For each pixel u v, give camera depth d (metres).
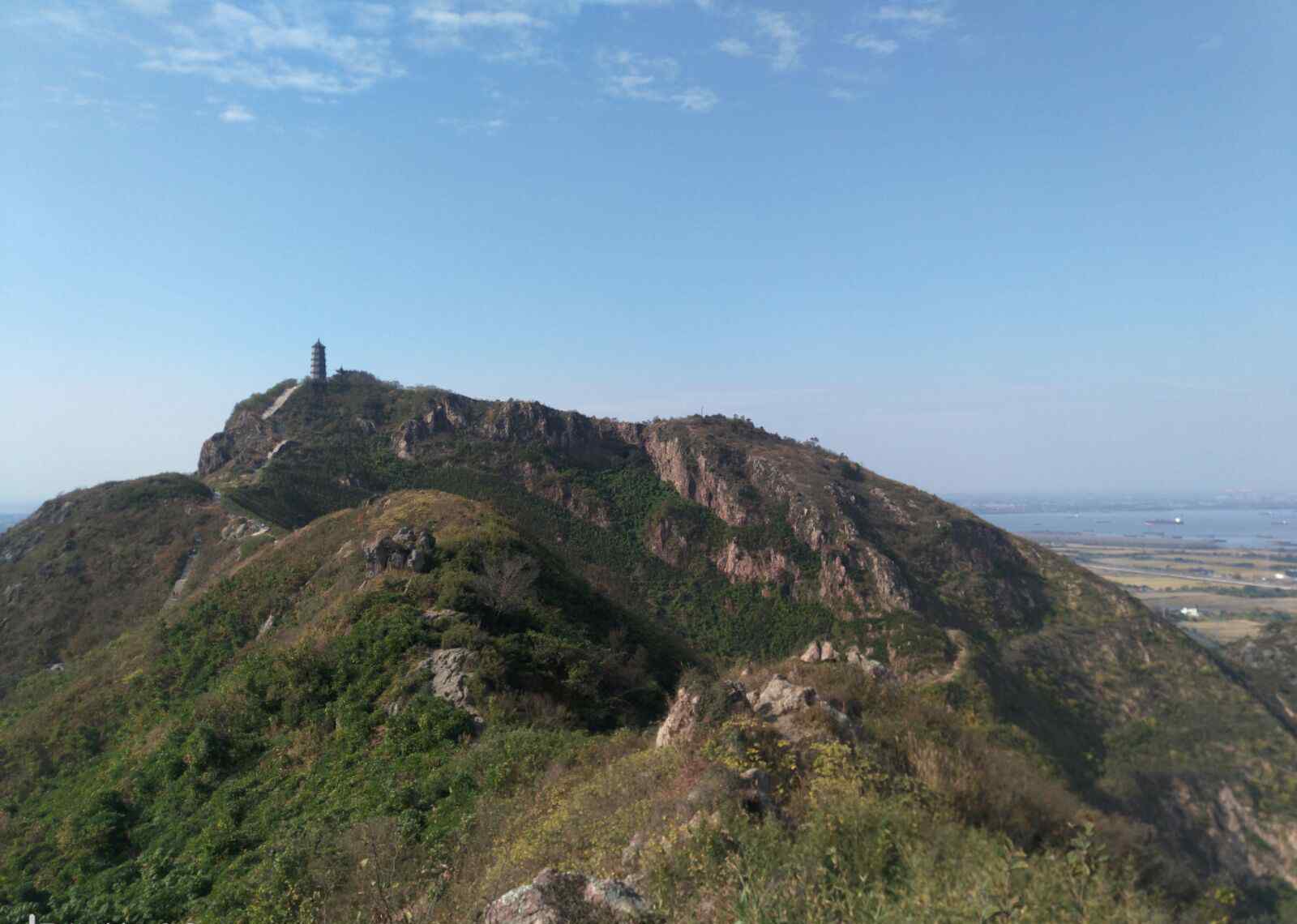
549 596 34.50
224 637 35.31
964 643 63.06
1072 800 9.89
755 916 5.73
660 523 91.06
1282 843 41.91
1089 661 65.88
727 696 11.52
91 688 34.53
